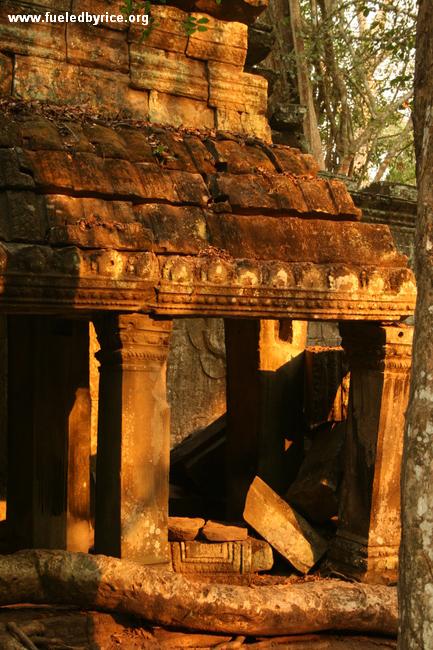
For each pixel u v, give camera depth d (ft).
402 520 9.82
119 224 17.71
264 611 17.28
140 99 23.07
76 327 21.75
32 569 16.83
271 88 36.88
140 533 18.08
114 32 22.84
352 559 20.59
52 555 17.07
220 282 18.31
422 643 9.34
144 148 20.01
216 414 31.19
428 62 10.62
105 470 18.51
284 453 24.73
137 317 17.98
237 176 20.47
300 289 19.11
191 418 30.71
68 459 21.53
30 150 18.43
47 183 17.81
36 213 17.35
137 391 18.16
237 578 20.24
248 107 24.40
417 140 10.69
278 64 45.65
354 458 21.03
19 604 16.99
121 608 16.98
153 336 18.25
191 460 26.11
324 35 47.75
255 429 24.40
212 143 21.11
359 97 52.65
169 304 18.01
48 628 16.58
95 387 27.37
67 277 16.75
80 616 16.98
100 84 22.57
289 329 25.62
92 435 27.09
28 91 21.72
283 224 20.21
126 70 22.91
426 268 10.02
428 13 10.71
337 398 24.50
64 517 21.40
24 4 21.84
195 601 16.94
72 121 19.95
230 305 18.54
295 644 17.71
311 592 17.90
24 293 16.52
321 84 52.01
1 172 17.66
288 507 21.38
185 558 19.99
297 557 21.04
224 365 31.50
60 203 17.69
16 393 21.80
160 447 18.44
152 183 19.21
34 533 20.94
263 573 21.21
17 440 21.74
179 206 19.42
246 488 24.32
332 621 17.78
